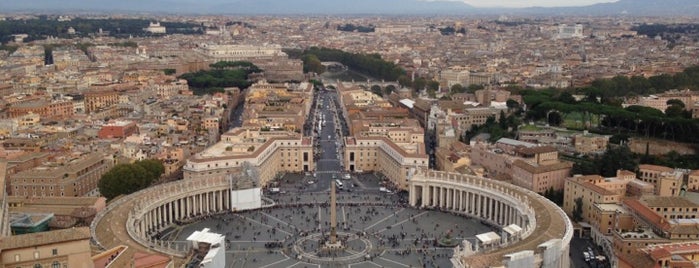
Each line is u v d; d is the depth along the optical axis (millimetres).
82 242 182875
